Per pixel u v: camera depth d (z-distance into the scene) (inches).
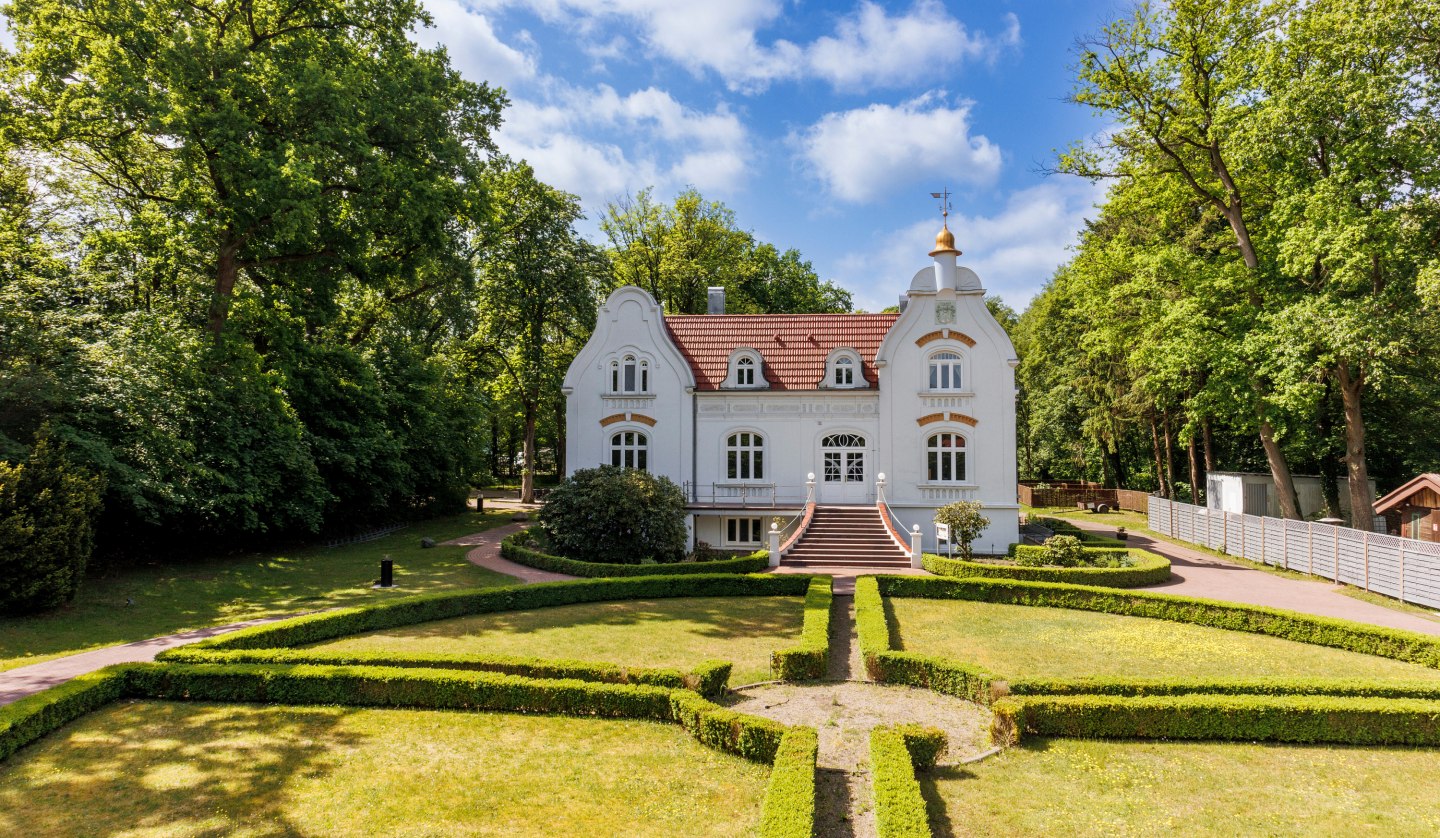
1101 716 467.2
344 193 1123.3
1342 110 949.8
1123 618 792.3
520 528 1584.6
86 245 1005.8
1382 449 1475.1
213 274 1088.8
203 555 1081.4
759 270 2409.0
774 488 1330.0
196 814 359.3
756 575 916.0
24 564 695.1
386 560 927.0
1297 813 376.5
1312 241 979.9
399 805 372.8
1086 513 2142.0
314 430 1248.2
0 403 770.8
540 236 1865.2
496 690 503.2
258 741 446.9
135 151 1016.9
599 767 420.5
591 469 1165.1
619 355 1363.2
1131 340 1427.2
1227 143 1091.9
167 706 502.6
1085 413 2279.8
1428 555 819.4
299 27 1080.8
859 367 1331.2
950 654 657.6
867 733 478.9
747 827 356.8
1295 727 459.8
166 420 904.3
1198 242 1496.1
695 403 1353.3
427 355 1808.6
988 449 1266.0
